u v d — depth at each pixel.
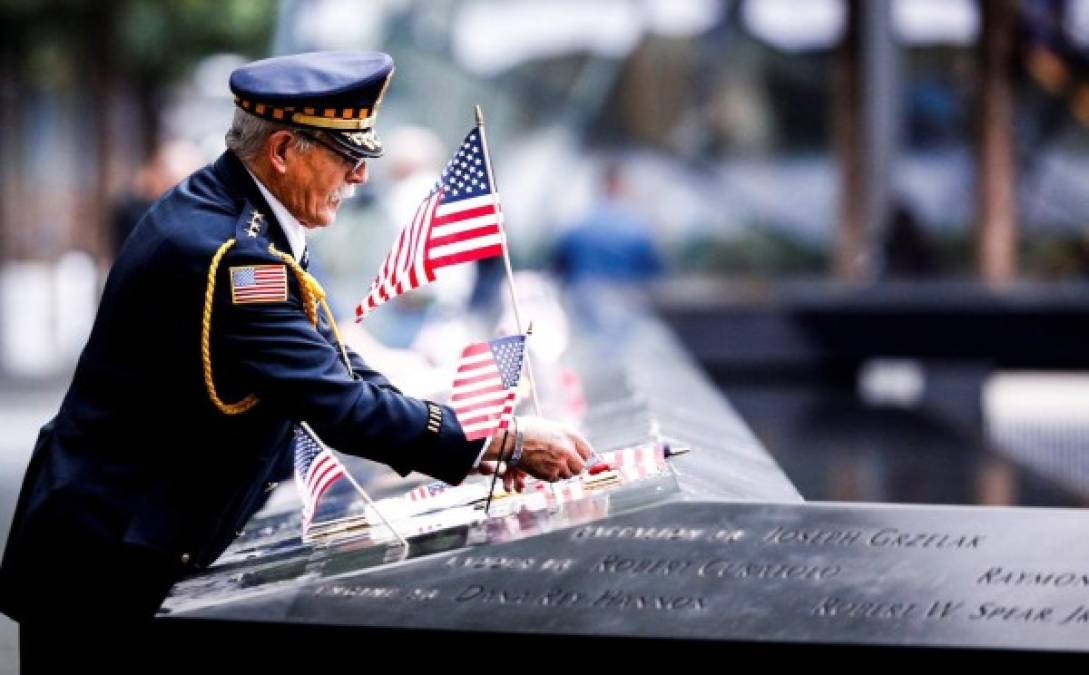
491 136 43.94
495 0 43.38
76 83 52.81
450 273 19.16
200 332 7.34
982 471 13.16
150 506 7.50
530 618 6.95
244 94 7.44
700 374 15.52
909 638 6.86
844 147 36.81
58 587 7.50
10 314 51.28
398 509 8.38
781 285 27.98
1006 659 6.86
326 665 7.04
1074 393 31.81
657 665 6.94
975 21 37.66
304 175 7.50
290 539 8.19
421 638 6.99
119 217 28.41
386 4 42.19
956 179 43.50
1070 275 42.50
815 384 23.23
